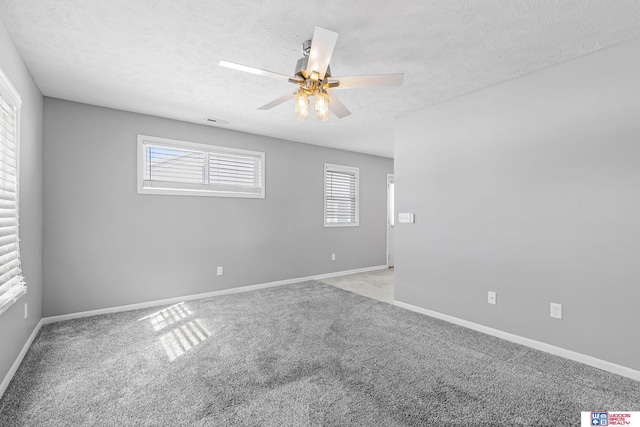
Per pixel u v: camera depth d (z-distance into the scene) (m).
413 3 1.82
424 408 1.86
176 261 4.06
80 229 3.44
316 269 5.50
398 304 3.89
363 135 4.84
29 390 2.04
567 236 2.47
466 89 3.06
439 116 3.43
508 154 2.83
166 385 2.11
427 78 2.81
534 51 2.34
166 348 2.68
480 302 3.05
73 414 1.81
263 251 4.85
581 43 2.23
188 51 2.38
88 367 2.35
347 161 5.98
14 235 2.22
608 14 1.91
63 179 3.35
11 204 2.17
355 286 4.95
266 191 4.88
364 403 1.91
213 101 3.41
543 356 2.51
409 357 2.51
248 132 4.67
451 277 3.31
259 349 2.66
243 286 4.65
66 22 2.01
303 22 2.01
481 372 2.27
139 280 3.79
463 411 1.83
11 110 2.18
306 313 3.61
